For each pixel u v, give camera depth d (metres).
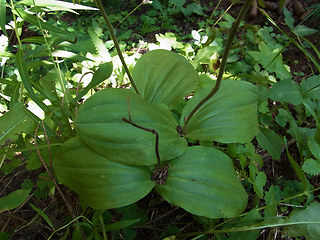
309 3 0.50
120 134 0.20
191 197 0.21
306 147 0.30
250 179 0.24
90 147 0.21
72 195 0.27
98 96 0.21
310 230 0.21
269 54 0.34
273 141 0.29
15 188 0.29
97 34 0.40
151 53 0.30
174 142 0.23
